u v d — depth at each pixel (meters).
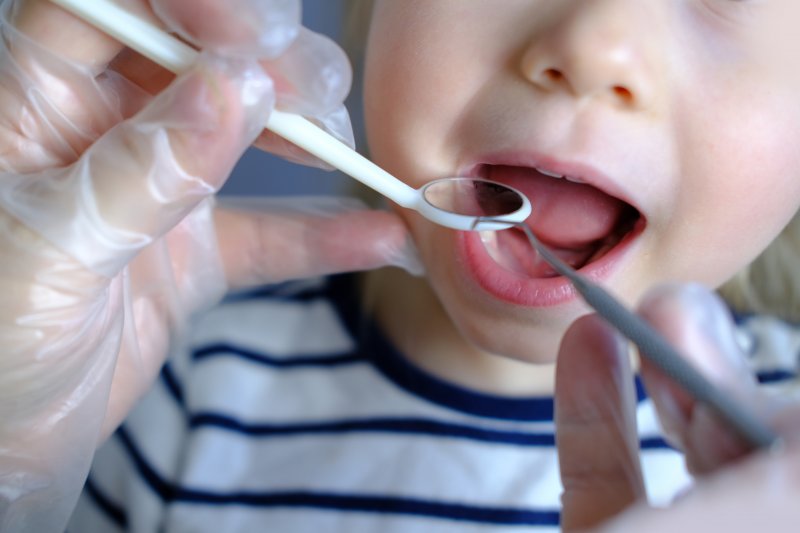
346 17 0.42
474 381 0.36
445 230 0.30
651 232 0.29
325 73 0.25
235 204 0.34
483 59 0.28
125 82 0.28
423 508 0.35
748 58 0.29
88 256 0.25
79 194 0.25
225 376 0.38
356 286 0.38
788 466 0.21
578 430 0.25
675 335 0.23
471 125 0.29
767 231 0.31
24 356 0.25
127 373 0.30
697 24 0.28
